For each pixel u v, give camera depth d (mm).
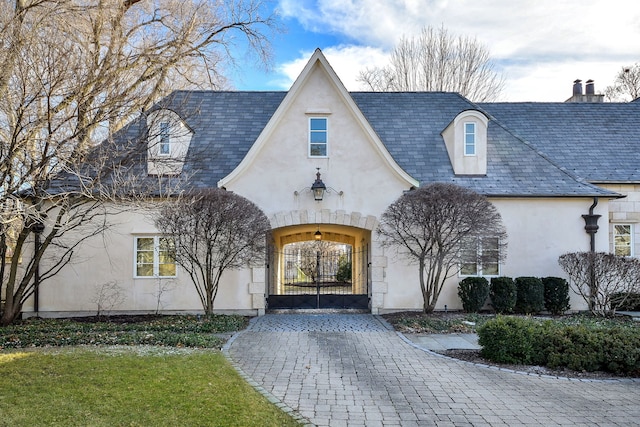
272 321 12469
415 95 18094
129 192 11219
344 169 13938
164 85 12734
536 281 13266
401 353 8844
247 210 11711
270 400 6047
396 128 16375
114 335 9883
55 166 9742
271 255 16141
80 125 10133
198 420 5164
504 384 7020
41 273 13352
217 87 14406
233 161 14648
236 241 11703
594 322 12102
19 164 9320
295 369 7648
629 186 15305
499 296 13141
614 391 6766
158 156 12812
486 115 14859
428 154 15375
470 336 10500
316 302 14422
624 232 15422
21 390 6020
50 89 9094
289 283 19406
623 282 13188
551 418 5664
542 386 6949
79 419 5125
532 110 18547
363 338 10195
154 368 7074
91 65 10586
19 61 8898
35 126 8938
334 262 24016
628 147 16516
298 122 14016
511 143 15992
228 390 6199
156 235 13648
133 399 5742
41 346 9062
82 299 13406
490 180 14492
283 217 13734
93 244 13500
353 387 6754
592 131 17359
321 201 13820
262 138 13688
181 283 13609
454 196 11617
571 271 13367
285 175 13852
